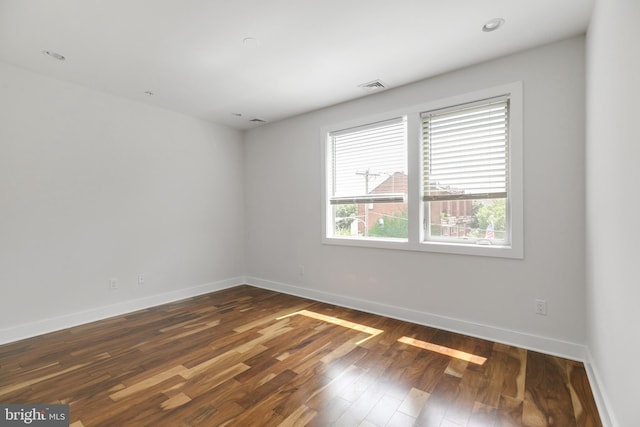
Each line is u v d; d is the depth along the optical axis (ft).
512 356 7.75
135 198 11.79
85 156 10.48
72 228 10.18
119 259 11.34
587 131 7.08
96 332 9.55
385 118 10.87
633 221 4.15
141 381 6.75
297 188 13.74
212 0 6.19
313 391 6.35
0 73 8.77
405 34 7.44
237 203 15.67
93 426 5.33
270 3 6.29
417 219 10.10
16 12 6.50
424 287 10.02
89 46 7.93
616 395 4.91
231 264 15.39
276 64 8.91
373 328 9.72
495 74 8.62
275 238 14.66
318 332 9.43
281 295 13.80
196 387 6.52
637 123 3.95
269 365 7.43
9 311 8.92
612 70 4.99
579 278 7.52
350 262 11.94
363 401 6.00
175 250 13.08
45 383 6.68
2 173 8.83
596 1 6.04
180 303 12.59
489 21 6.92
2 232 8.83
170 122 12.92
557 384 6.48
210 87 10.57
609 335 5.34
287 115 13.65
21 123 9.16
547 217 7.90
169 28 7.15
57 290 9.84
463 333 9.22
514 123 8.29
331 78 9.86
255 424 5.38
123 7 6.38
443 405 5.86
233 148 15.48
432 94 9.78
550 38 7.60
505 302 8.55
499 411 5.66
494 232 8.95
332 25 7.07
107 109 11.02
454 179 9.57
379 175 11.35
